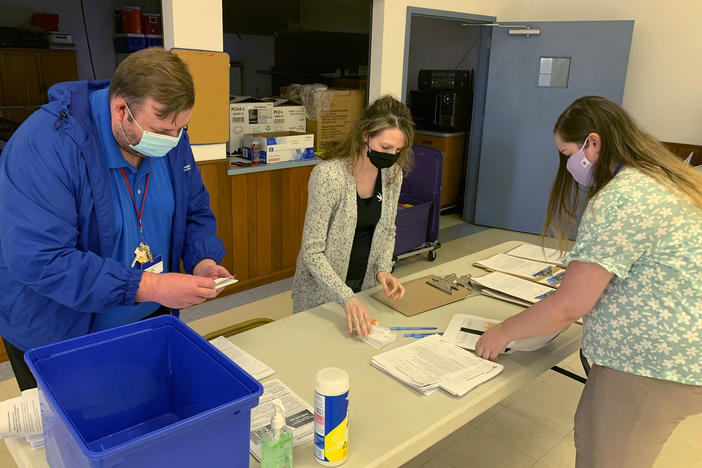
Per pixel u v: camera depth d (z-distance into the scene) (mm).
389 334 1688
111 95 1335
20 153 1276
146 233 1575
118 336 1178
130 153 1460
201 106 3404
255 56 6895
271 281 4195
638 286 1336
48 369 1084
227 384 1080
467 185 5980
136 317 1628
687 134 5023
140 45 5480
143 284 1328
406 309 1895
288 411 1309
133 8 5359
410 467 2283
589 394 1490
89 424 1177
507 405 2750
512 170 5570
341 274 2010
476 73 5664
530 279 2170
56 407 924
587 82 5090
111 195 1428
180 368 1232
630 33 4848
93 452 829
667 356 1322
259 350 1601
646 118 5227
